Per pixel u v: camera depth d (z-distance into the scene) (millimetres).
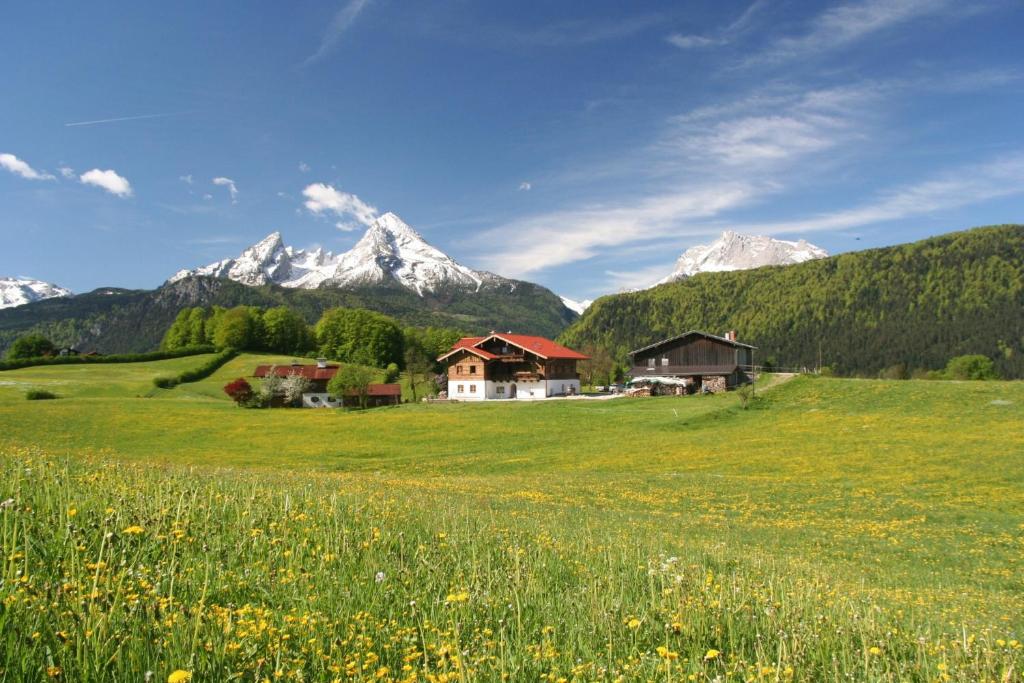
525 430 69562
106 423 75000
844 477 39406
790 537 24062
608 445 57938
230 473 23000
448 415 83250
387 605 7965
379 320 191375
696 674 6168
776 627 8211
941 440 51094
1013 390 67688
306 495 15664
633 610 8664
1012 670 7008
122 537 8297
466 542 12180
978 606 14594
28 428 69312
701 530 24000
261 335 193500
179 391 121938
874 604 10891
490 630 6957
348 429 74250
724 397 83375
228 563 8867
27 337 174875
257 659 5492
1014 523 27344
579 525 19875
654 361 110000
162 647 5383
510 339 115938
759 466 44625
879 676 6730
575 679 5785
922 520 28016
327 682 5574
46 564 7266
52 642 5152
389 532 11969
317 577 8531
